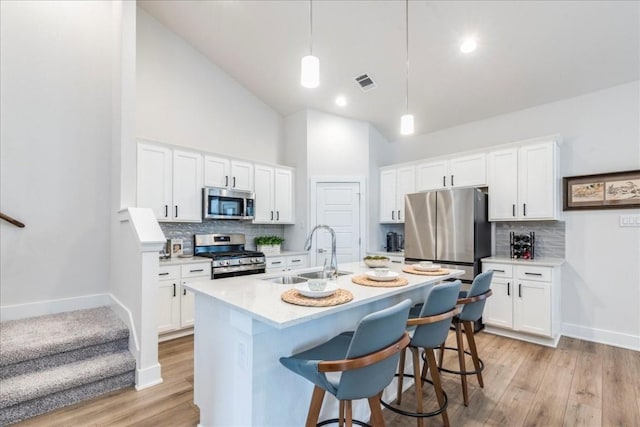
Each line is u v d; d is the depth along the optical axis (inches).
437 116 176.6
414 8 118.2
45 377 84.6
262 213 179.8
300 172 195.6
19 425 75.9
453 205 149.9
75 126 125.4
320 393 54.4
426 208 159.9
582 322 137.1
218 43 161.5
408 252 166.9
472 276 142.8
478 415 81.8
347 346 63.1
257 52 160.6
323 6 126.3
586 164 137.5
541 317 129.1
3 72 111.3
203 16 147.1
